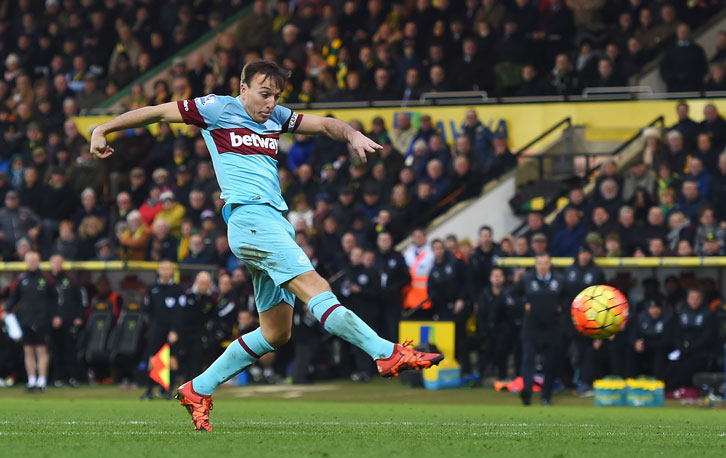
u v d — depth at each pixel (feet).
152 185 118.93
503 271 91.35
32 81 143.23
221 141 35.37
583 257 80.33
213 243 102.37
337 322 33.47
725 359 79.61
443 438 36.11
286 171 112.57
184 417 51.67
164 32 139.03
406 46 118.62
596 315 42.01
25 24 146.10
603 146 111.34
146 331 95.81
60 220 116.98
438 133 111.45
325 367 99.40
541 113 113.39
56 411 58.44
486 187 107.86
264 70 34.99
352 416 54.80
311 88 119.85
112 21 142.00
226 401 78.74
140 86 128.67
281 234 34.65
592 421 52.03
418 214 106.83
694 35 119.34
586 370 84.74
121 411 58.65
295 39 124.36
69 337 97.04
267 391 88.79
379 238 97.66
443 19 122.62
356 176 108.47
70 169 120.47
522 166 109.29
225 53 125.39
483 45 118.21
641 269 89.51
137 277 99.96
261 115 35.24
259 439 34.42
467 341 94.68
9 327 94.68
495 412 62.64
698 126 102.68
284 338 36.78
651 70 115.55
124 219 112.68
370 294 95.55
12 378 101.19
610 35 118.52
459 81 116.88
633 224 94.02
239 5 138.72
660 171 99.96
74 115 130.62
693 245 90.84
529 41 118.62
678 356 83.30
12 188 119.55
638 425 47.65
